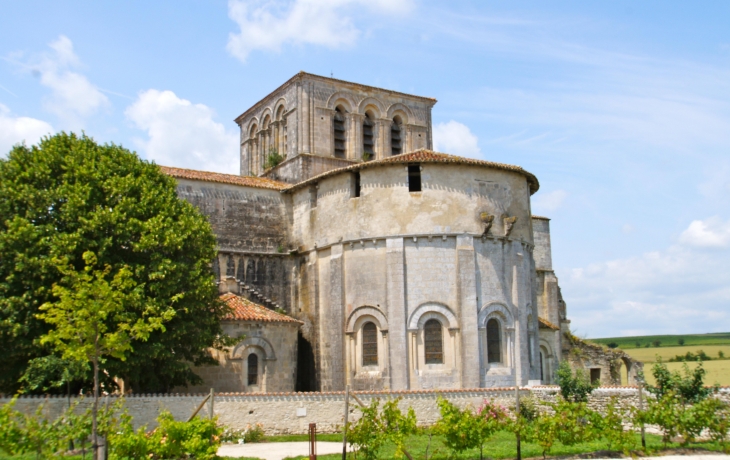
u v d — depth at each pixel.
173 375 34.78
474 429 24.27
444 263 41.34
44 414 29.44
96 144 36.91
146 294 33.47
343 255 43.56
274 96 60.78
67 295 24.78
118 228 32.94
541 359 54.38
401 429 23.64
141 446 22.08
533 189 48.91
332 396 33.22
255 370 41.53
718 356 107.25
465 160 42.34
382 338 41.03
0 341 30.84
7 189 32.75
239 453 27.20
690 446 27.45
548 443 24.84
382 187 42.50
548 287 59.47
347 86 58.62
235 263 47.62
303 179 55.19
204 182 47.69
